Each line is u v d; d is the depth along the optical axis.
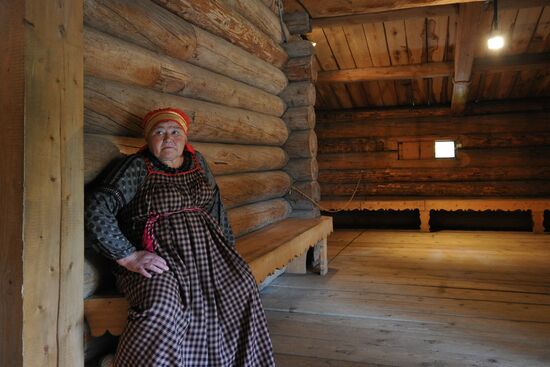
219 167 3.48
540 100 7.75
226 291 2.10
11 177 1.64
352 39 6.59
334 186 8.63
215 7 3.36
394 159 8.41
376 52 6.81
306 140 4.97
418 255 5.77
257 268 2.85
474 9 5.27
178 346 1.81
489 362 2.66
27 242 1.64
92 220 1.84
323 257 4.81
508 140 7.89
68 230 1.80
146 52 2.56
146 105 2.54
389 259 5.55
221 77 3.61
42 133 1.69
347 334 3.13
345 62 7.10
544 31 6.02
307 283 4.48
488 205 7.36
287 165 5.06
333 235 7.57
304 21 5.08
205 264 2.08
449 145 8.23
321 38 6.59
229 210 3.70
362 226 8.70
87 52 2.12
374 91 8.07
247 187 3.91
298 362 2.70
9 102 1.64
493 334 3.08
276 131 4.60
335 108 8.71
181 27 2.93
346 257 5.73
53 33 1.75
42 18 1.70
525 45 6.33
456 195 8.10
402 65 7.01
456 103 7.49
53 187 1.74
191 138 3.21
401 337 3.06
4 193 1.65
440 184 8.17
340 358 2.75
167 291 1.85
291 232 3.94
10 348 1.63
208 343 1.98
